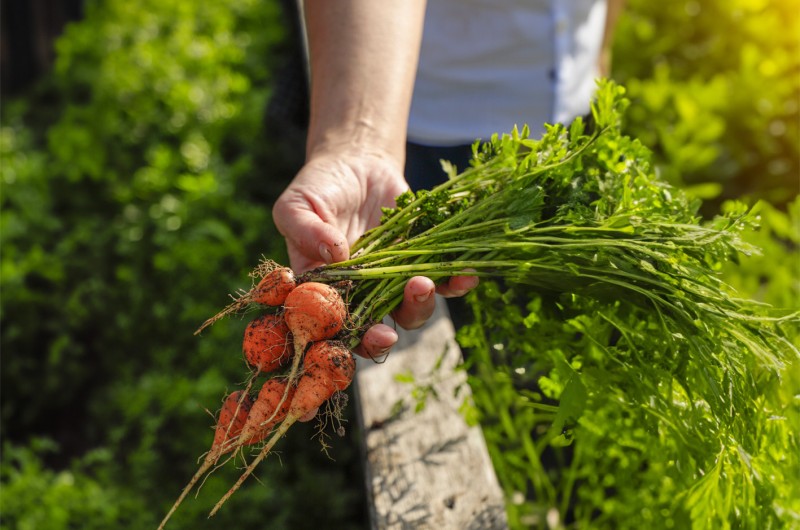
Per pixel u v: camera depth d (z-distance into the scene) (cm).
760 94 144
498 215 74
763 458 71
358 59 79
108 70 180
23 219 163
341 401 71
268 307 75
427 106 97
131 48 188
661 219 73
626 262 71
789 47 158
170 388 128
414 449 87
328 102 79
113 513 116
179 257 139
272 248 142
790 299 102
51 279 151
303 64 112
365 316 72
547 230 73
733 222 72
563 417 68
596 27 102
